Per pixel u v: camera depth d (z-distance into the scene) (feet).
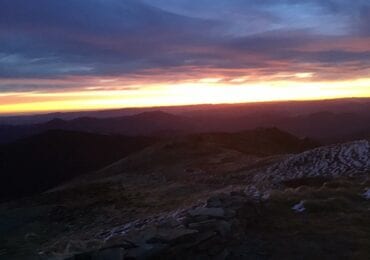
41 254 26.43
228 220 31.12
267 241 30.68
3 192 301.84
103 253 23.85
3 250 53.52
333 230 32.99
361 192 46.09
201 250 27.35
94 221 82.17
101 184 136.87
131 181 139.13
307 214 37.37
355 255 28.25
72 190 126.41
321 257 28.07
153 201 90.84
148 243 26.18
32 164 351.05
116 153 400.06
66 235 70.90
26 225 90.94
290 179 72.84
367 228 33.73
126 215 79.61
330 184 51.11
